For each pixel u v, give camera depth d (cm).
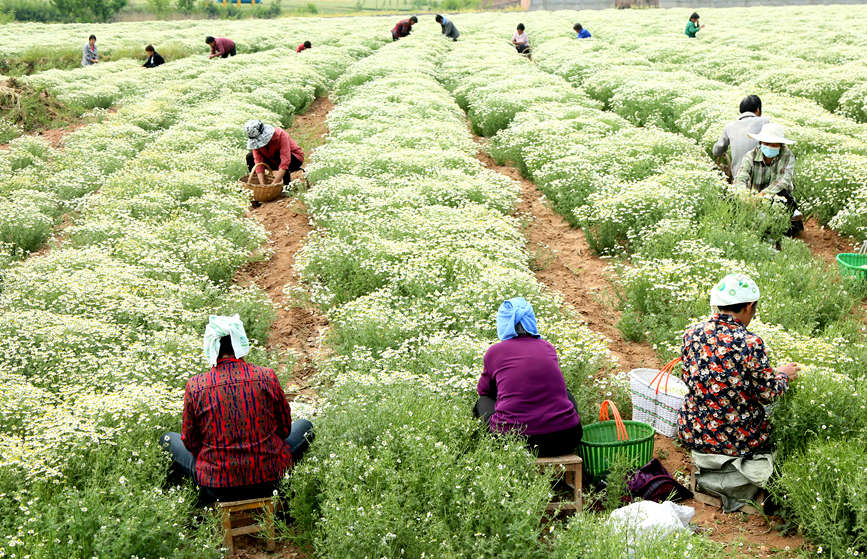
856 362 566
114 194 1110
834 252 900
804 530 429
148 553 371
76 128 1767
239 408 433
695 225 884
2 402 497
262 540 444
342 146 1357
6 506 391
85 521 370
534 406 467
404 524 386
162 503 390
